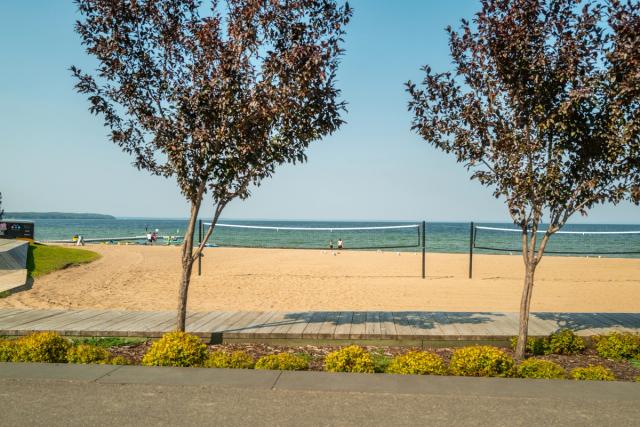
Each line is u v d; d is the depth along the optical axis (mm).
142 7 7719
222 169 7668
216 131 7621
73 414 4055
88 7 7684
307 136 7895
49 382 4777
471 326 8969
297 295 14570
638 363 7242
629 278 20047
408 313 10305
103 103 7988
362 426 3873
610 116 7031
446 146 7895
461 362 5844
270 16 7590
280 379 4914
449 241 64562
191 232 8180
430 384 4809
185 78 7988
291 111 7586
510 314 10242
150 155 8422
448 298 14203
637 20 6641
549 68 7051
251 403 4305
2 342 6355
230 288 15914
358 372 5570
